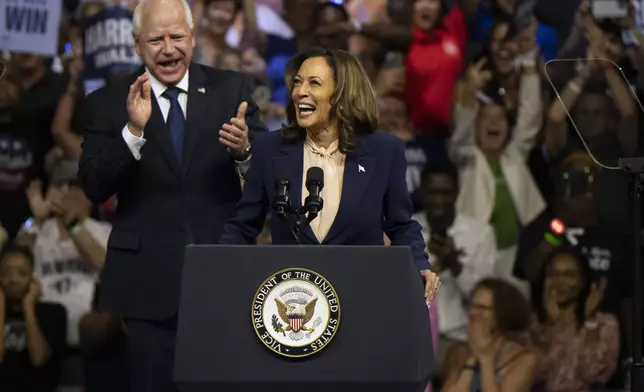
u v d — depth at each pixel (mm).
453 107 23734
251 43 23891
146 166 15438
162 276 15188
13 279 22000
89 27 23500
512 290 22375
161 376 15211
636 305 13984
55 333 22078
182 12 15656
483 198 23297
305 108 12766
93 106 15742
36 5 22781
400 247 10406
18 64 23062
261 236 22062
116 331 21844
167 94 15742
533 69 23859
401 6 24172
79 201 22688
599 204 23281
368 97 13016
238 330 10219
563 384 22328
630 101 21734
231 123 14945
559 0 24500
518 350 22141
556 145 23578
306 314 10195
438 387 22094
